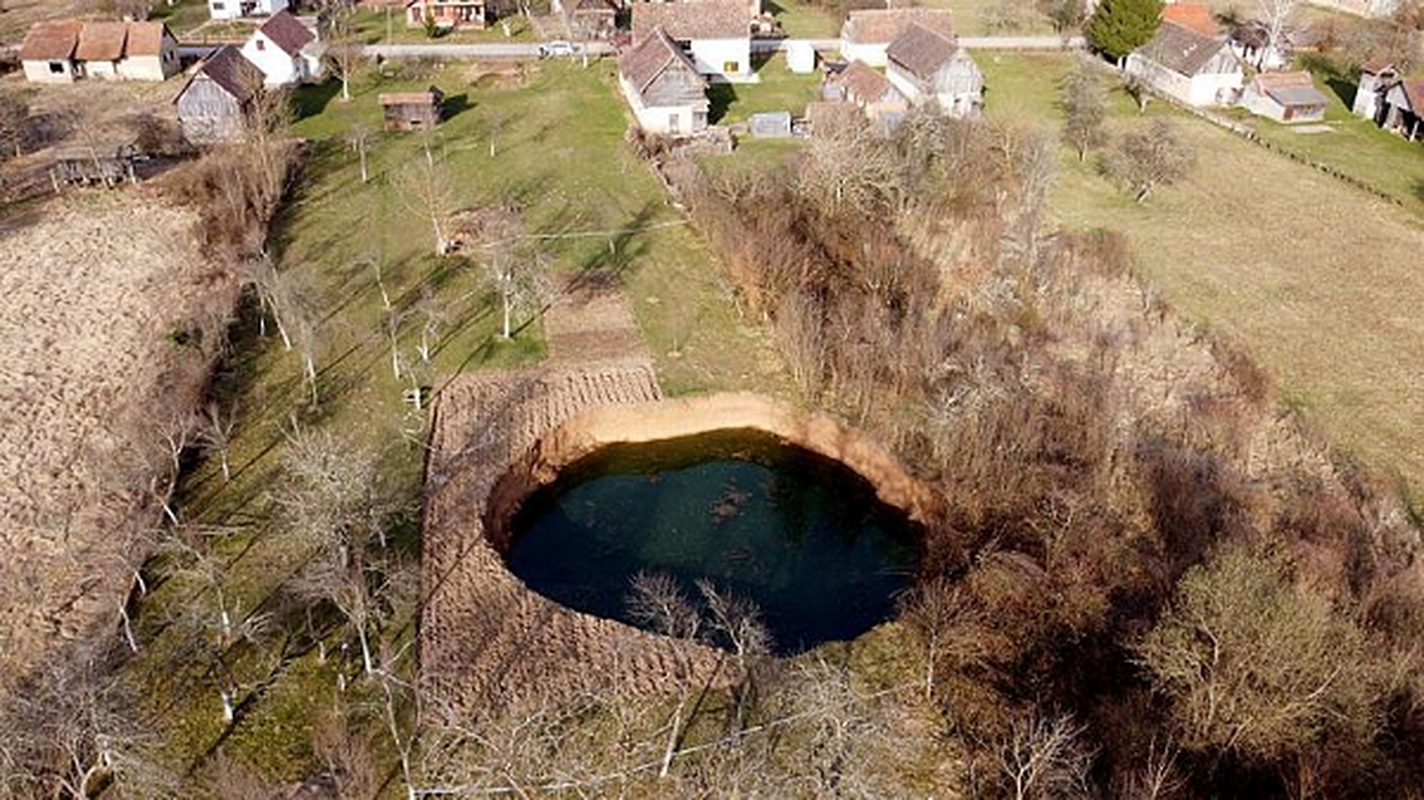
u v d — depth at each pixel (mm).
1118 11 113812
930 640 45281
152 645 43531
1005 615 46031
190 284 70312
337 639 44375
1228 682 37688
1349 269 77000
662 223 79500
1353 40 120750
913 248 74625
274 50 104500
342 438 55656
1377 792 36344
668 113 94000
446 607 46750
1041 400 58562
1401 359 66000
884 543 53812
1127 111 106750
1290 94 105812
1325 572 46156
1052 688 42969
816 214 75375
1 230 76938
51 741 37219
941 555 50531
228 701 40469
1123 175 90375
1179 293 72875
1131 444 55312
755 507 55938
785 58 117562
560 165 88938
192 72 100250
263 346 63281
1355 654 37625
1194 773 37750
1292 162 95562
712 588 50281
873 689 43625
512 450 56031
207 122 89188
